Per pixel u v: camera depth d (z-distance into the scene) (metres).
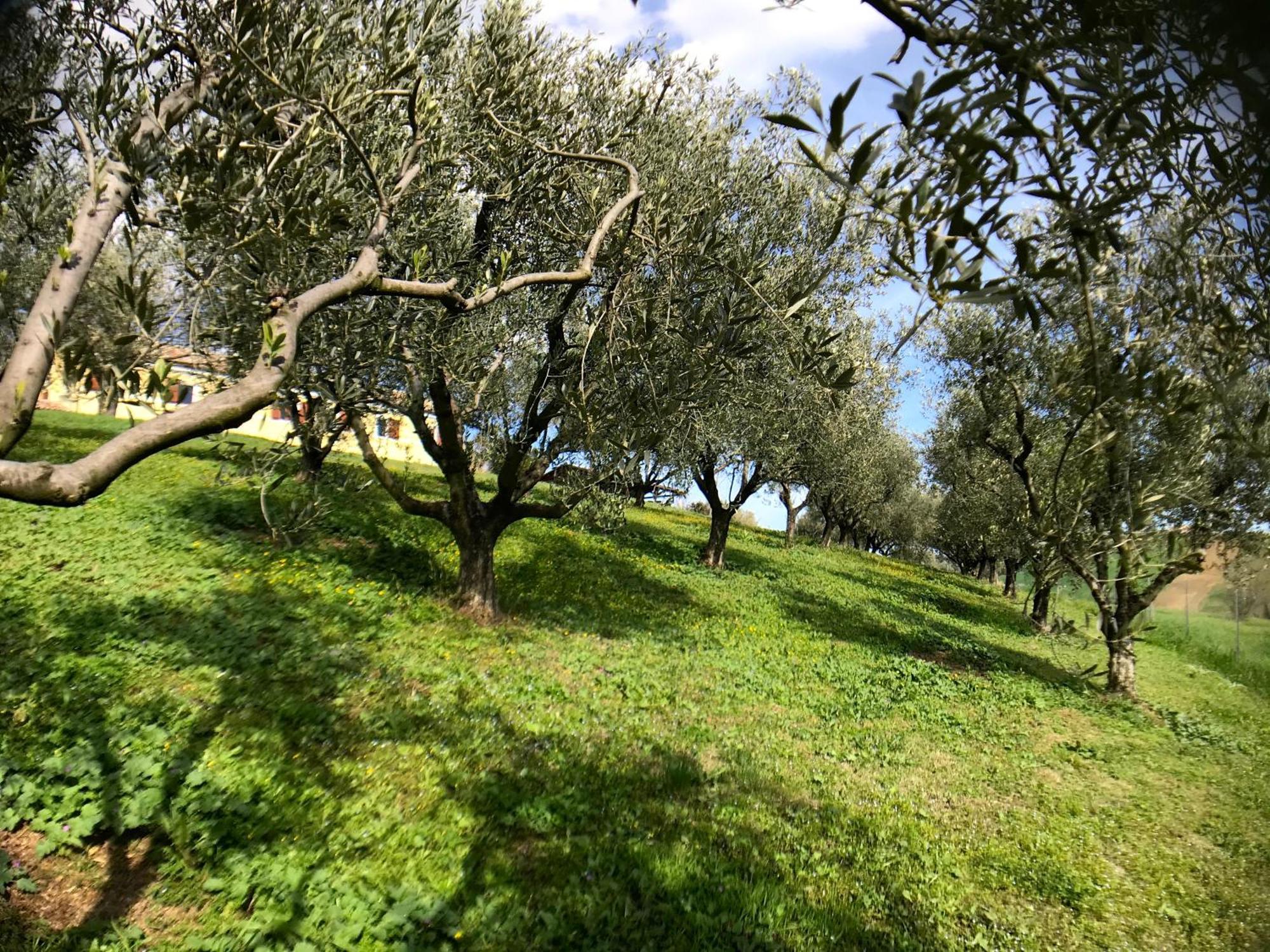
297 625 8.98
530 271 8.44
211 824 4.79
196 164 2.81
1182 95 1.49
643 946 4.45
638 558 19.67
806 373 3.23
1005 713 11.80
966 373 16.31
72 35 3.44
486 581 11.50
